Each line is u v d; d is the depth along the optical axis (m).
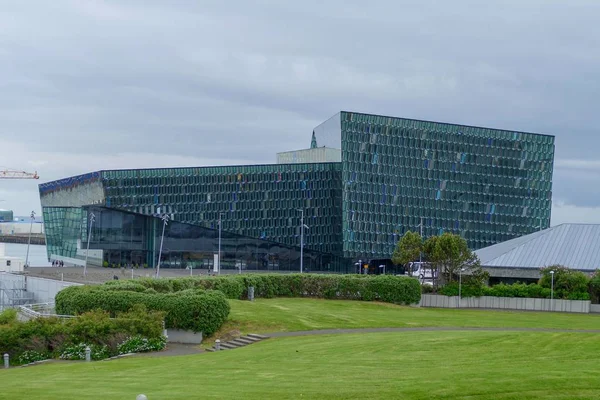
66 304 60.34
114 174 160.62
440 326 62.72
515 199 172.50
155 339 53.03
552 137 176.00
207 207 160.62
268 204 159.25
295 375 33.91
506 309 86.25
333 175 158.12
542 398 26.77
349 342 46.34
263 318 61.72
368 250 157.25
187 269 159.38
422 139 163.12
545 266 93.94
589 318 75.94
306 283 85.56
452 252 89.25
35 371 42.69
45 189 193.25
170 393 30.03
